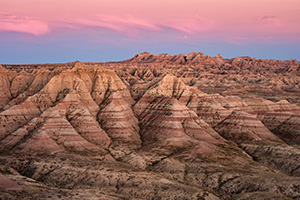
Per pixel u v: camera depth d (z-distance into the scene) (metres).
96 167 118.25
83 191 93.56
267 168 134.25
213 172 123.75
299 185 105.44
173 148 154.62
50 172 116.31
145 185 104.88
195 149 148.88
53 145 142.75
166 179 111.81
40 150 138.25
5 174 97.81
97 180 109.19
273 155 151.50
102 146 159.88
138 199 95.38
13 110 169.75
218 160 136.38
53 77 194.75
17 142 148.00
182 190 100.88
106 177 110.19
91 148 151.88
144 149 155.62
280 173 130.88
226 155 145.38
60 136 152.50
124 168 120.50
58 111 166.75
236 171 123.44
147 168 134.38
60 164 121.00
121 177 110.12
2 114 165.25
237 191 109.81
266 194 97.50
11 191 80.50
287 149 152.75
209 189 114.69
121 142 166.12
